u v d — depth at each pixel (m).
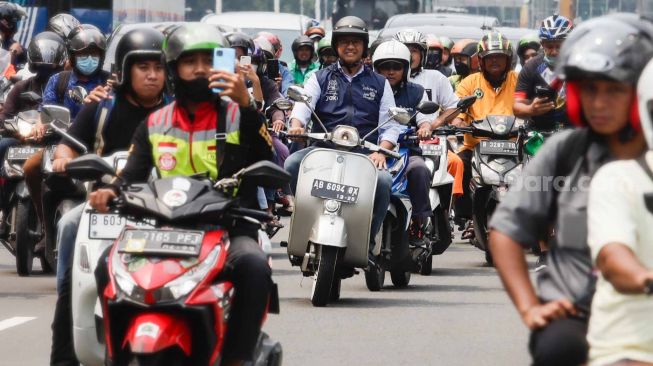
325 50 44.72
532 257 31.17
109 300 12.03
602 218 9.30
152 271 11.95
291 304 22.53
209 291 12.02
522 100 26.94
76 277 14.27
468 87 29.59
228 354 12.55
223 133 13.16
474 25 59.59
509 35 54.91
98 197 12.61
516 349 18.42
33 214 25.92
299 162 22.75
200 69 12.91
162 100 15.42
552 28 26.38
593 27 9.77
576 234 10.00
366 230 22.06
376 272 24.42
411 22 59.97
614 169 9.45
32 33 51.28
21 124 25.36
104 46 22.52
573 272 10.05
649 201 9.30
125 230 12.38
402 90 25.41
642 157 9.60
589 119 9.83
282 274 27.17
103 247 14.16
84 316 14.29
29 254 26.03
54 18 36.09
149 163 13.37
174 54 12.91
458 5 139.00
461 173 28.92
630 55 9.59
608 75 9.59
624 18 9.84
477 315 21.53
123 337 12.20
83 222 14.42
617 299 9.30
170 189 12.41
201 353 12.15
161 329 11.70
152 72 15.05
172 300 11.85
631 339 9.27
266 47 40.53
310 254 22.05
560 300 9.62
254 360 13.04
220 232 12.42
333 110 23.50
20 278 25.83
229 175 13.23
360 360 17.52
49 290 24.08
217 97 13.20
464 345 18.72
